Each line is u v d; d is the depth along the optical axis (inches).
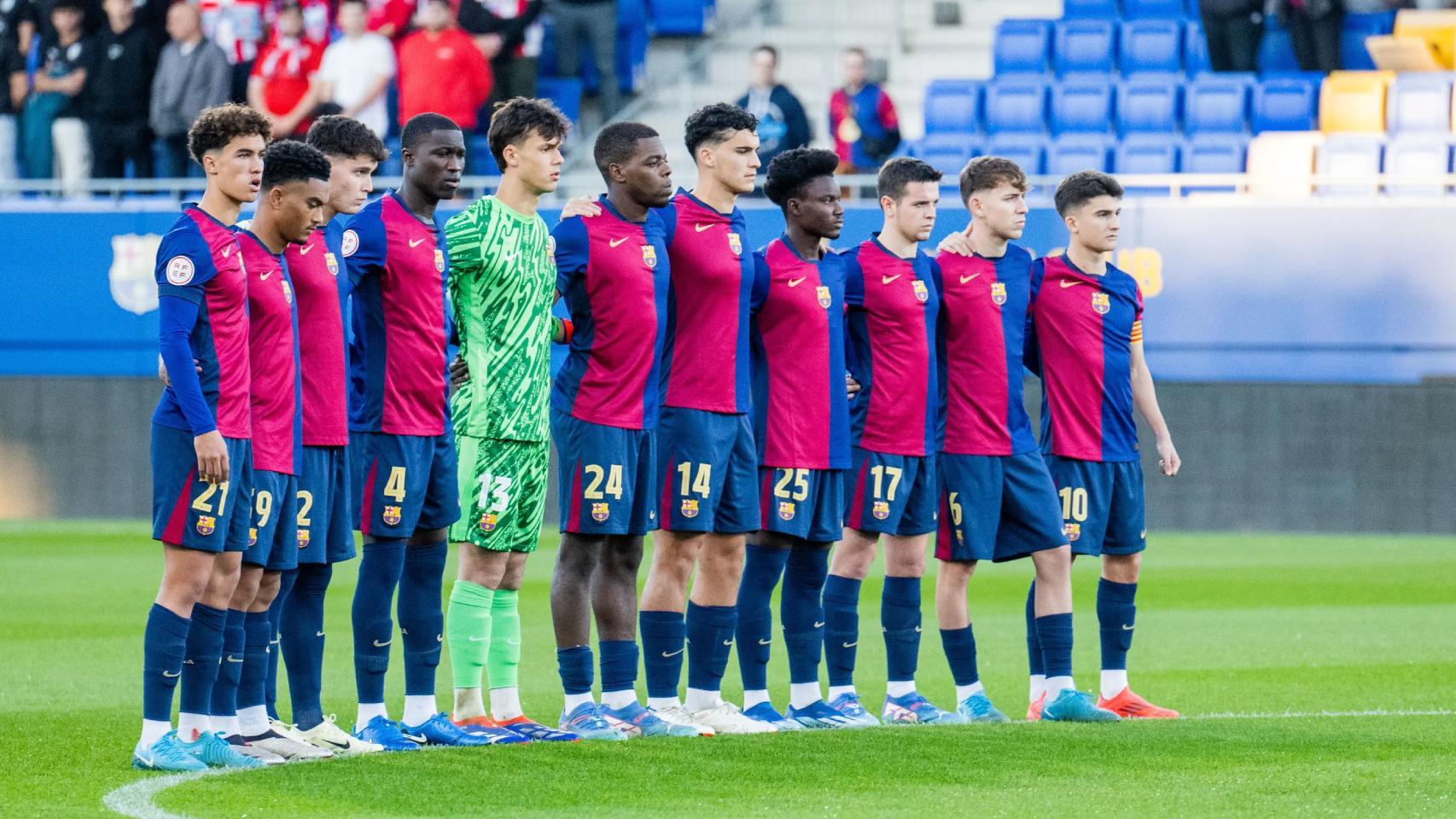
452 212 2516.0
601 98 2920.8
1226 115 2699.3
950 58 3075.8
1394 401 2388.0
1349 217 2404.0
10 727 998.4
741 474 989.8
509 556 959.0
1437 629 1520.7
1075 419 1090.7
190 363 834.2
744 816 743.1
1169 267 2439.7
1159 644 1434.5
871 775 837.8
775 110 2518.5
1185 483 2442.2
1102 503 1088.8
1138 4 2950.3
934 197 1047.6
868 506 1045.8
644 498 966.4
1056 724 1003.3
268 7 2763.3
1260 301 2420.0
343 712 1095.0
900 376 1045.8
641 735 952.9
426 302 922.7
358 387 930.1
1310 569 1987.0
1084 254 1099.3
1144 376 1138.0
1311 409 2409.0
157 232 2576.3
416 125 932.6
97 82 2662.4
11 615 1558.8
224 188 853.8
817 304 1017.5
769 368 1017.5
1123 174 2657.5
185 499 842.8
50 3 2731.3
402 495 917.8
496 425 933.2
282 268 882.8
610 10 2834.6
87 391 2600.9
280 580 911.7
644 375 956.0
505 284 932.0
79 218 2591.0
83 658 1301.7
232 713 890.1
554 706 1118.4
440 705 1119.6
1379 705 1118.4
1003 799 780.6
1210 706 1117.7
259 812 746.2
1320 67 2721.5
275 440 876.6
